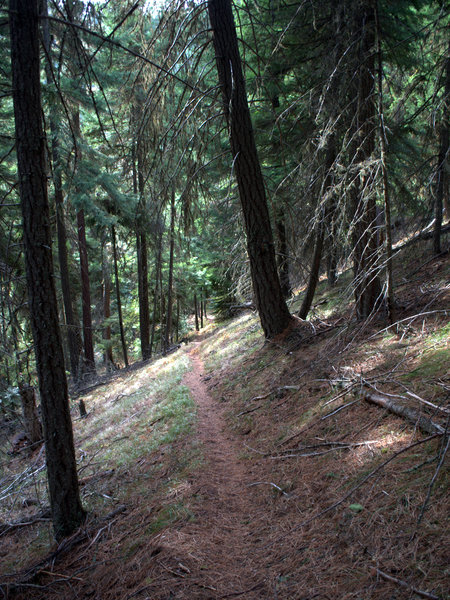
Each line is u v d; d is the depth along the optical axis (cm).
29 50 409
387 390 488
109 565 375
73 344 1747
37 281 440
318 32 840
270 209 1044
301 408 603
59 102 861
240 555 339
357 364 611
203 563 333
